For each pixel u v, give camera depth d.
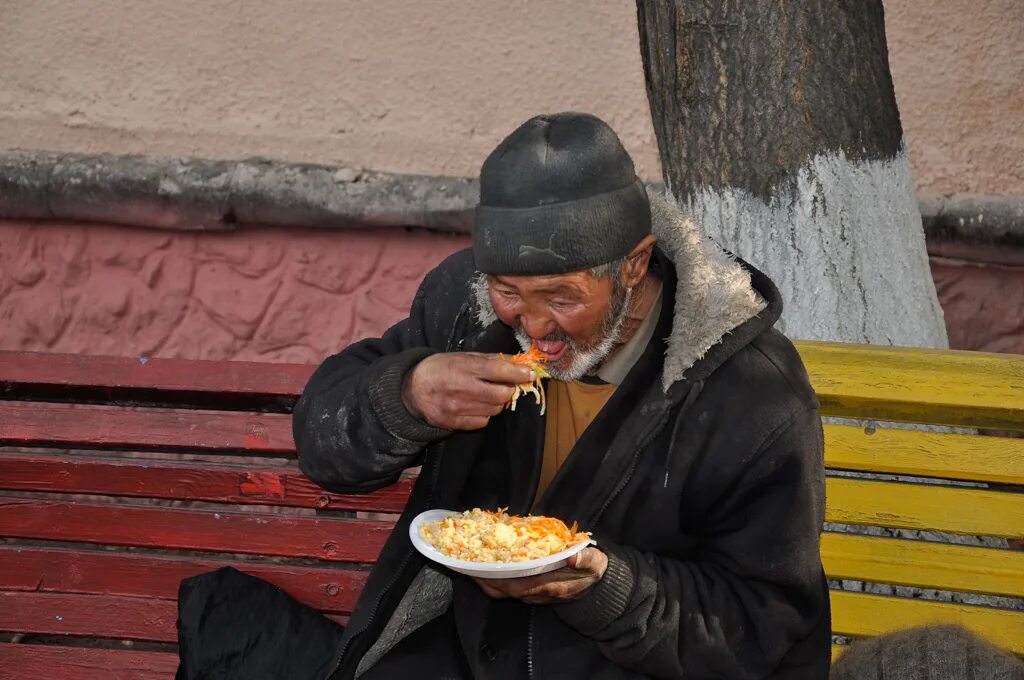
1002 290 8.46
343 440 3.88
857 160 5.62
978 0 8.15
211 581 5.11
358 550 5.19
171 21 8.44
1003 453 4.62
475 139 8.53
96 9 8.45
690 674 3.84
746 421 3.78
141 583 5.30
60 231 8.65
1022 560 4.71
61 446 5.22
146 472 5.18
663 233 3.87
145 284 8.72
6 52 8.52
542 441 4.07
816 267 5.57
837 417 4.66
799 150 5.59
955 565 4.75
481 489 4.24
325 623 5.11
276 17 8.41
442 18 8.38
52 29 8.48
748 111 5.62
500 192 3.48
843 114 5.59
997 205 8.23
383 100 8.50
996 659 2.55
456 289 4.32
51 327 8.80
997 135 8.30
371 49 8.43
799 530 3.79
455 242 8.59
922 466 4.67
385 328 8.73
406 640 4.42
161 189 8.37
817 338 5.57
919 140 8.33
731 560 3.90
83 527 5.25
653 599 3.71
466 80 8.45
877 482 4.73
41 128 8.61
